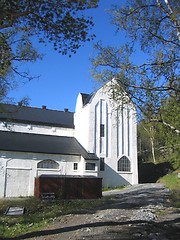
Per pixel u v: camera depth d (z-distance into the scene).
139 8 11.96
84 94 39.50
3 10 8.49
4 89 20.31
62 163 32.44
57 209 18.38
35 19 9.32
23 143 32.28
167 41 11.97
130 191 28.41
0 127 35.03
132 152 37.00
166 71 12.12
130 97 12.66
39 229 12.12
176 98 12.40
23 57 17.50
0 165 29.30
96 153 34.88
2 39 10.76
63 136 38.50
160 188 28.59
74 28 9.44
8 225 13.48
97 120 35.81
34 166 30.84
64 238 9.91
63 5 8.98
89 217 14.27
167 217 13.99
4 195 28.81
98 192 25.62
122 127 36.97
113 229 11.09
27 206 20.20
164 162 41.50
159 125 14.12
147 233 10.51
